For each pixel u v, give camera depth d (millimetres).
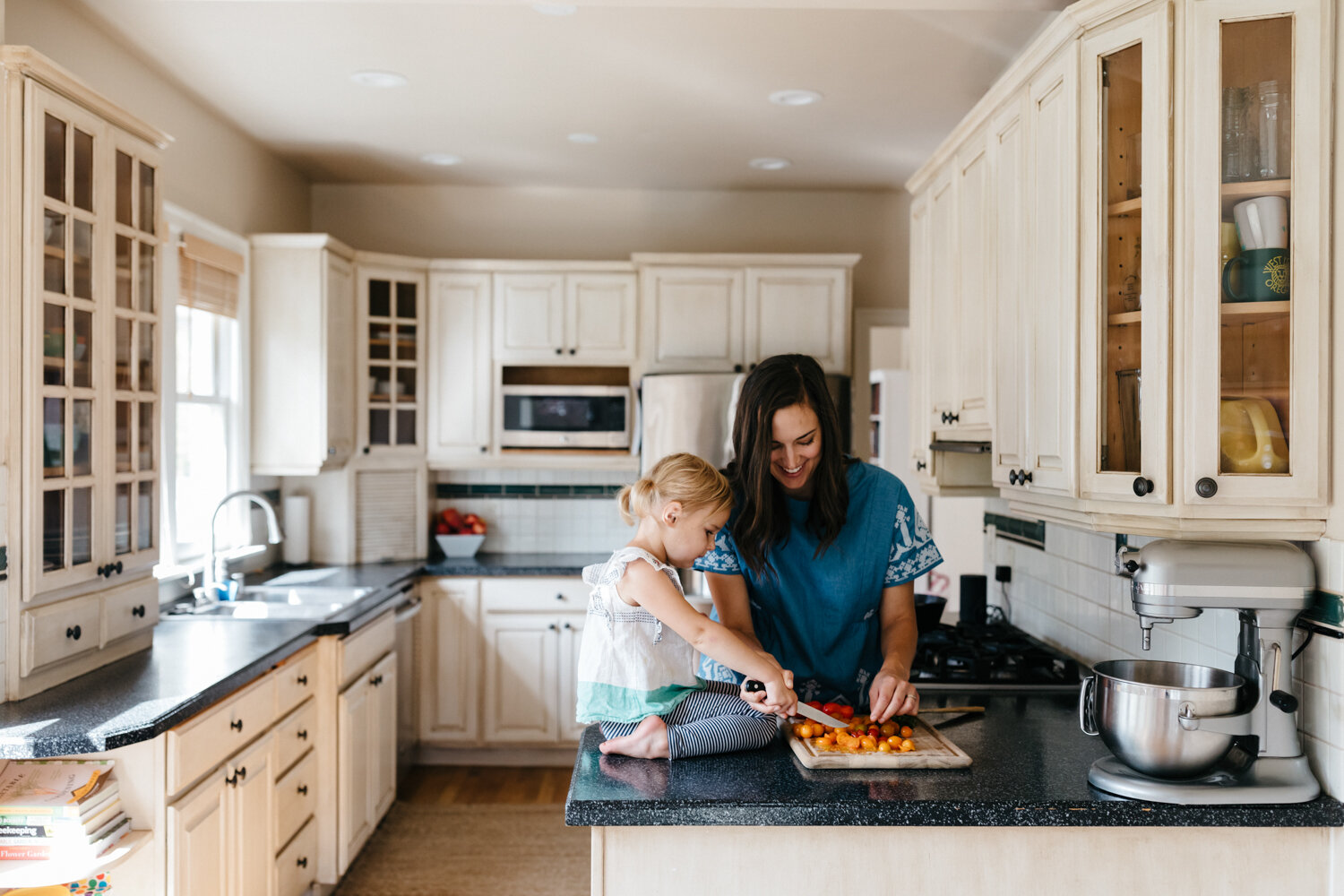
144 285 2592
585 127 3881
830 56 3146
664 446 4129
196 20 2891
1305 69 1549
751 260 4418
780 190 4832
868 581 1926
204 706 2201
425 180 4723
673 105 3613
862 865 1571
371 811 3443
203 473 3771
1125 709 1591
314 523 4367
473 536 4621
